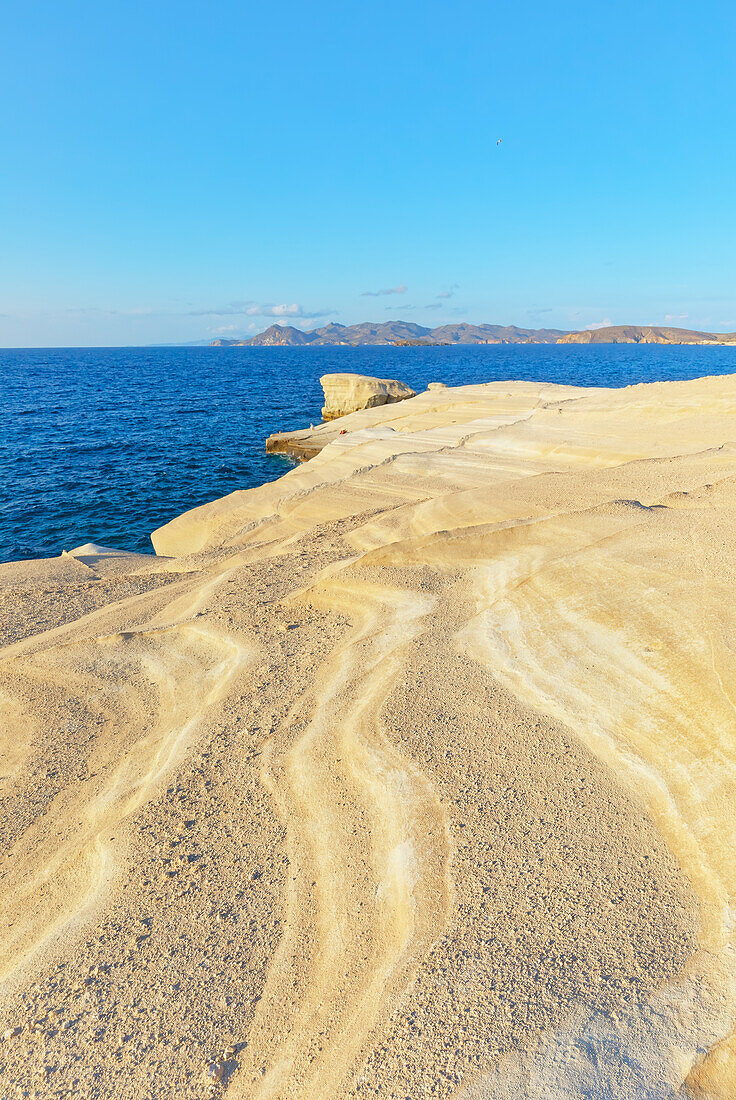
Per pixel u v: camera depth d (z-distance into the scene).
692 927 3.82
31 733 7.86
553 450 19.73
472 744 5.77
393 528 13.94
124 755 7.11
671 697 5.75
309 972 3.91
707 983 3.43
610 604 7.43
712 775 4.86
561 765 5.39
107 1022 3.77
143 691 8.53
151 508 28.62
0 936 4.78
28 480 33.38
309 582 11.16
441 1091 3.02
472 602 8.67
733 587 6.91
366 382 52.12
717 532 8.44
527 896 4.15
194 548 19.23
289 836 5.14
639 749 5.38
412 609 8.85
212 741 6.72
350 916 4.26
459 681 6.78
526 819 4.85
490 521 12.70
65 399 75.00
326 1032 3.49
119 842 5.41
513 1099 2.92
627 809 4.84
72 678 9.11
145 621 11.21
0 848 5.89
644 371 111.31
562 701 6.18
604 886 4.18
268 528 18.08
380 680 7.05
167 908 4.61
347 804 5.33
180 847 5.22
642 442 18.55
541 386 36.41
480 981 3.57
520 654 7.07
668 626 6.67
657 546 8.48
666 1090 2.92
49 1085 3.44
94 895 4.91
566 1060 3.08
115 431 49.78
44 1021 3.84
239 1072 3.37
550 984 3.51
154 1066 3.47
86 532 25.42
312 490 19.80
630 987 3.46
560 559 8.85
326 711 6.74
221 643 9.27
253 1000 3.79
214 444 44.00
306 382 100.81
